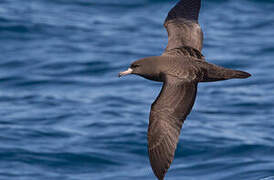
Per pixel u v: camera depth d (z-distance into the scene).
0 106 18.22
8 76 20.95
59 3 30.22
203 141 15.50
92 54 23.39
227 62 22.47
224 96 18.94
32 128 16.34
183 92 7.81
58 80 20.70
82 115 17.39
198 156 14.79
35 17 27.62
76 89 19.91
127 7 29.75
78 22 27.62
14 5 29.30
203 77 8.09
